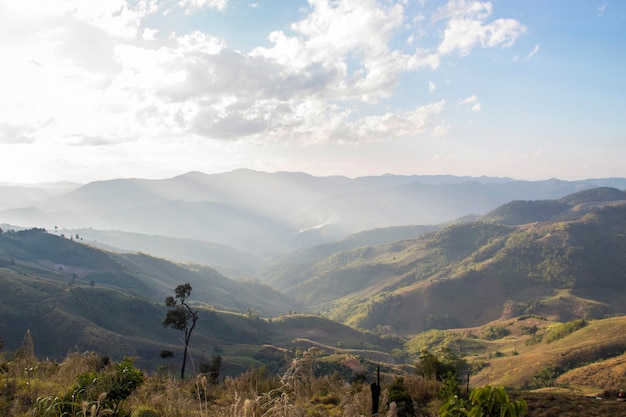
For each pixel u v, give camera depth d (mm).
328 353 189000
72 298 164625
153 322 180125
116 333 155125
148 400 9641
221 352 153250
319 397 11211
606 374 99000
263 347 163625
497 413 5059
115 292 187500
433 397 13391
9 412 7293
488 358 167125
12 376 9766
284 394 6996
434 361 19375
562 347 154500
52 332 138250
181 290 31562
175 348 149875
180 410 8820
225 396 11430
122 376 7906
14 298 150000
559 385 102375
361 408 8352
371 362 67188
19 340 130875
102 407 7238
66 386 9047
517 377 125812
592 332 155250
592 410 12258
